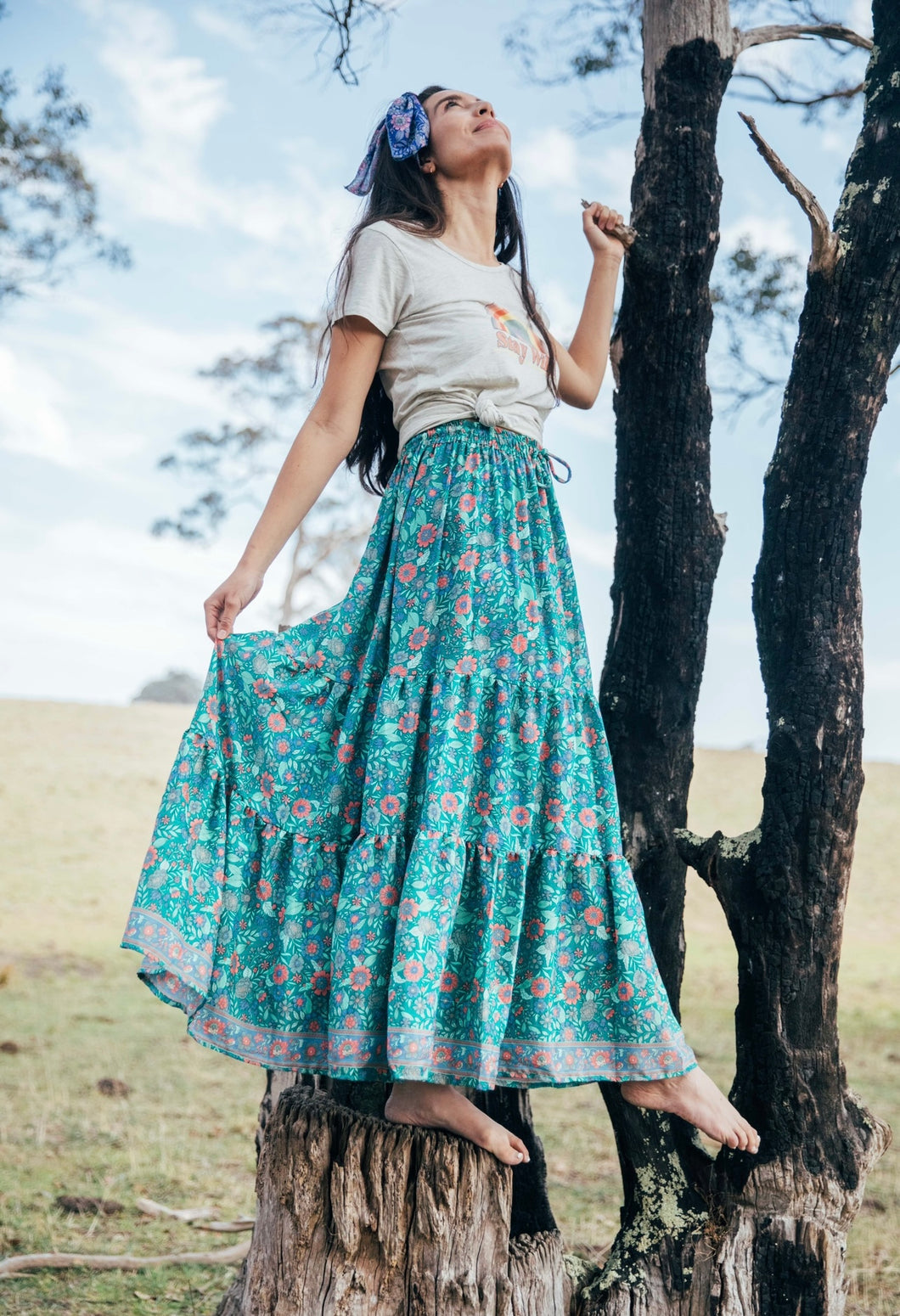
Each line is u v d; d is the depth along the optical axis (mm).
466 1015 2082
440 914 2062
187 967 2131
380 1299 2100
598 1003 2209
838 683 2576
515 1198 2869
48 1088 7801
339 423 2439
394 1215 2105
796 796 2531
